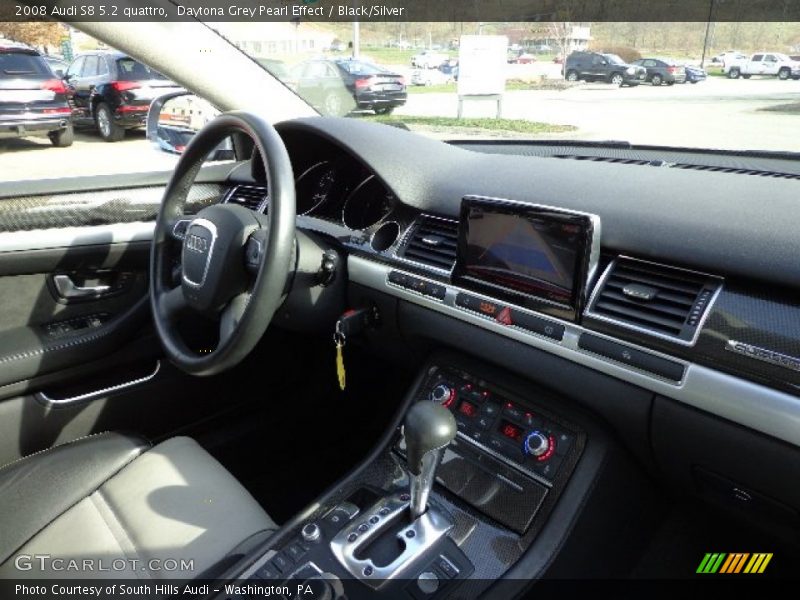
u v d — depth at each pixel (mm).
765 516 1092
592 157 1662
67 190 1816
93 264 1852
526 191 1357
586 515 1232
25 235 1716
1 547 1224
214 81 1915
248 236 1320
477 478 1322
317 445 2164
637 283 1119
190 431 1972
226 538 1227
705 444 1050
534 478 1286
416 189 1498
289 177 1249
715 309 1011
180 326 1954
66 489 1336
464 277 1342
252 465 2029
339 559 1176
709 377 1002
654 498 1417
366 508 1280
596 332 1143
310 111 2127
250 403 2066
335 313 1628
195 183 2021
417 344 1565
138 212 1961
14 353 1660
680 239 1081
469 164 1566
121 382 1876
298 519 1255
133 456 1436
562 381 1219
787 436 937
